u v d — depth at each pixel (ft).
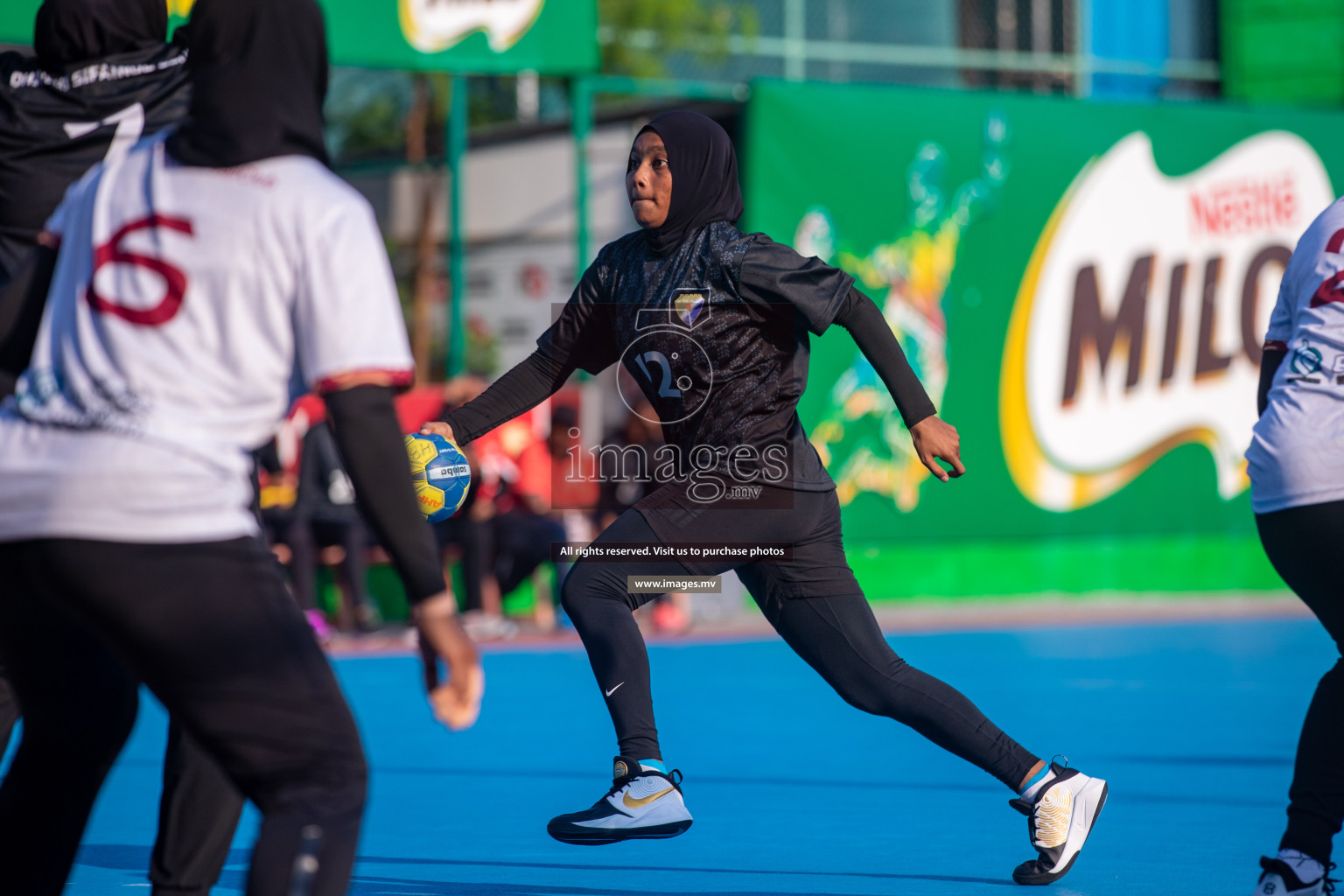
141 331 27.50
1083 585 161.68
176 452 27.14
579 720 87.76
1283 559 38.91
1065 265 160.25
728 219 46.62
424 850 52.95
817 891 46.24
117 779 69.21
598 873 49.08
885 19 170.40
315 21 29.43
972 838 54.75
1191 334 166.09
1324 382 38.55
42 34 41.11
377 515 27.50
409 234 211.61
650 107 175.94
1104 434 162.50
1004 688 99.55
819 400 148.77
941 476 46.52
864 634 46.26
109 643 27.81
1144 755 73.05
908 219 153.48
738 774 68.85
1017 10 174.60
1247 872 48.70
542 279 184.96
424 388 142.00
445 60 129.59
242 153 28.14
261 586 28.09
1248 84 180.75
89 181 29.55
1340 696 38.73
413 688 103.19
